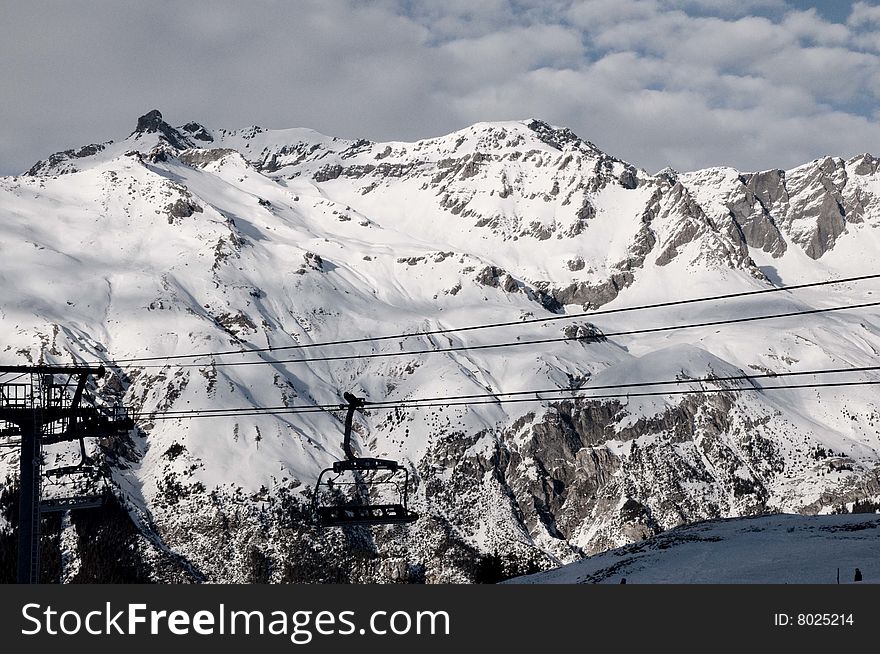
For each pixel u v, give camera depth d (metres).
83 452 85.06
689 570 131.00
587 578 141.38
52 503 82.38
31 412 81.44
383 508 69.88
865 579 113.94
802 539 142.62
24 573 79.56
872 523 150.00
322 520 69.19
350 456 70.25
